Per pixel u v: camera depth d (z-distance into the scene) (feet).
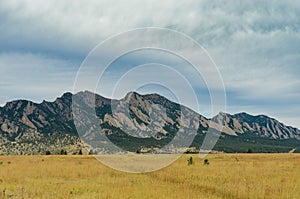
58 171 104.83
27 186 73.56
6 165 126.93
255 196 59.31
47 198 59.16
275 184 73.41
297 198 58.39
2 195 60.44
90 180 85.10
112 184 77.36
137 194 61.26
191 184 74.28
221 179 81.61
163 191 64.59
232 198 59.31
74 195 62.28
